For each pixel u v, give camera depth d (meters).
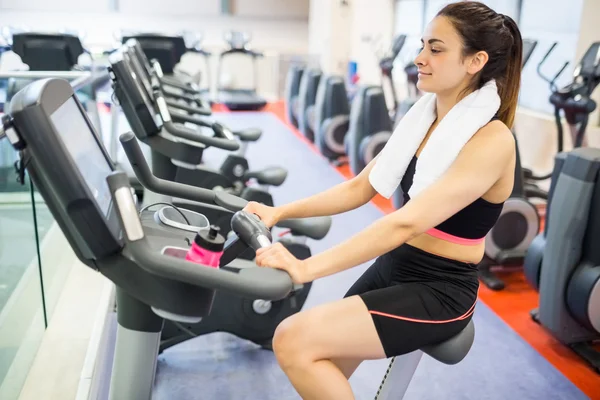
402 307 1.59
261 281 1.28
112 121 4.21
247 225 1.44
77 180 1.21
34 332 2.56
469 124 1.58
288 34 11.45
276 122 8.88
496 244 3.69
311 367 1.51
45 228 2.95
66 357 2.52
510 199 3.65
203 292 1.35
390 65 6.97
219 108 10.00
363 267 3.81
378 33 9.64
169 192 1.83
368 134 5.32
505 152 1.56
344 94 6.28
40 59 5.33
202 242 1.31
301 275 1.38
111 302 3.14
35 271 2.64
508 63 1.64
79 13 10.42
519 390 2.63
